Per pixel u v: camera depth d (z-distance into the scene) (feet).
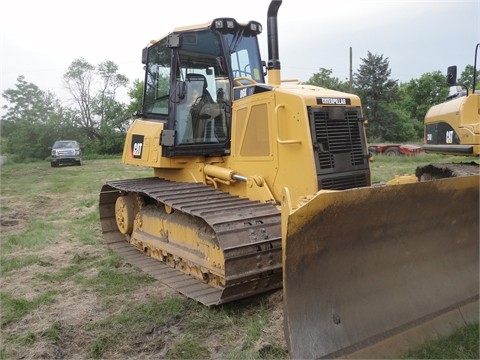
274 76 17.16
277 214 14.48
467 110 19.19
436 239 13.34
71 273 19.39
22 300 16.10
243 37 18.54
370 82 118.21
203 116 18.30
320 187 14.43
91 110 150.51
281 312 13.60
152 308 15.05
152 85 21.43
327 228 11.11
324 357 10.63
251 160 16.61
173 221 17.72
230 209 14.74
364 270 11.94
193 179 19.39
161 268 18.25
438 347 11.44
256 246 13.53
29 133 131.95
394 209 12.06
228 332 13.17
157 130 19.95
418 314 12.27
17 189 51.55
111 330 13.78
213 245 14.64
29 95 167.22
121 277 18.48
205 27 17.88
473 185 13.17
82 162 105.81
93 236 25.80
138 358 12.25
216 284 15.08
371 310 11.74
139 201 21.34
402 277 12.53
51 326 13.98
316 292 11.12
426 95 137.49
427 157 70.64
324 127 14.88
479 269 14.06
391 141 116.16
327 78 125.29
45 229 27.99
